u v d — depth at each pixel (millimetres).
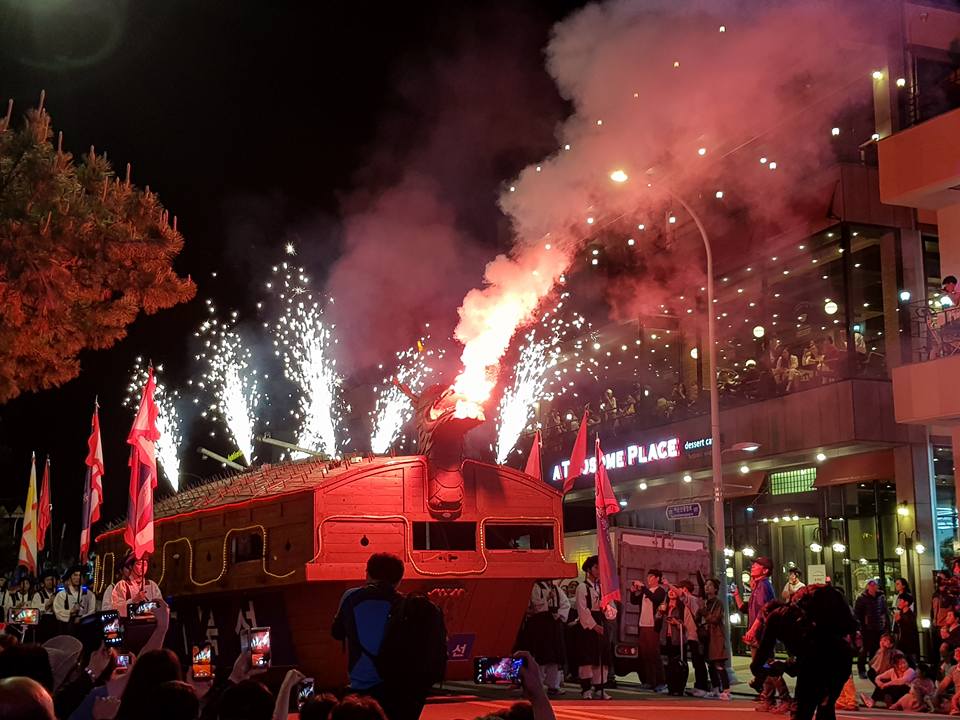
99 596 20641
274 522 14680
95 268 11961
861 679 20203
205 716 5863
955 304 19312
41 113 11445
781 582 26469
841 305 25281
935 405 18859
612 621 18297
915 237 24969
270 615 14977
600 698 16203
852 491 24734
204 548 16359
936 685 16438
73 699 6184
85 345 13023
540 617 16375
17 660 4902
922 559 22797
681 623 17266
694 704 15414
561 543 15586
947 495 23500
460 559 14711
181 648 17391
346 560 13969
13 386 12406
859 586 24297
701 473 27641
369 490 14312
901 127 24578
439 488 14617
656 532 20062
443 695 15477
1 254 10844
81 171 12227
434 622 6723
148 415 15727
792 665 10742
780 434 24781
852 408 22906
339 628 6965
